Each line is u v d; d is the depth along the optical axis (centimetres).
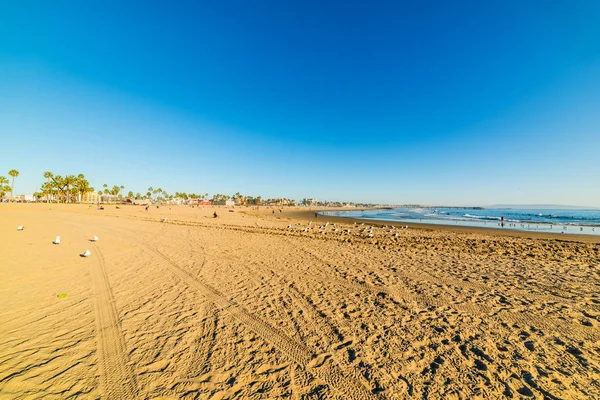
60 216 3359
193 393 330
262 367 386
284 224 2986
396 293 704
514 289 740
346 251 1309
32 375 357
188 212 5516
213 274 873
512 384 356
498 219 4541
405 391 340
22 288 702
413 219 4622
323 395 331
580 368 391
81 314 554
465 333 492
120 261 1030
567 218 5000
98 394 326
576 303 638
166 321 529
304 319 546
